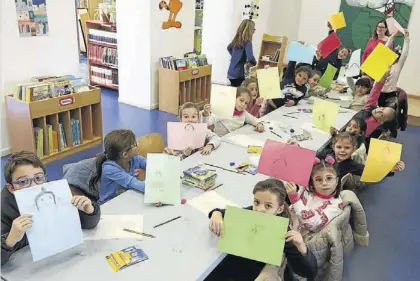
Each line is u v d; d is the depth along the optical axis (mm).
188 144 2457
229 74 5488
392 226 3059
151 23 4926
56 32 3914
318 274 1816
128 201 1819
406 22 6566
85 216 1506
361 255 2676
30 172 1453
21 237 1274
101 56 6164
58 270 1339
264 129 2967
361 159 2814
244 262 1719
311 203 1899
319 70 4656
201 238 1566
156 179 1851
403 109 4316
